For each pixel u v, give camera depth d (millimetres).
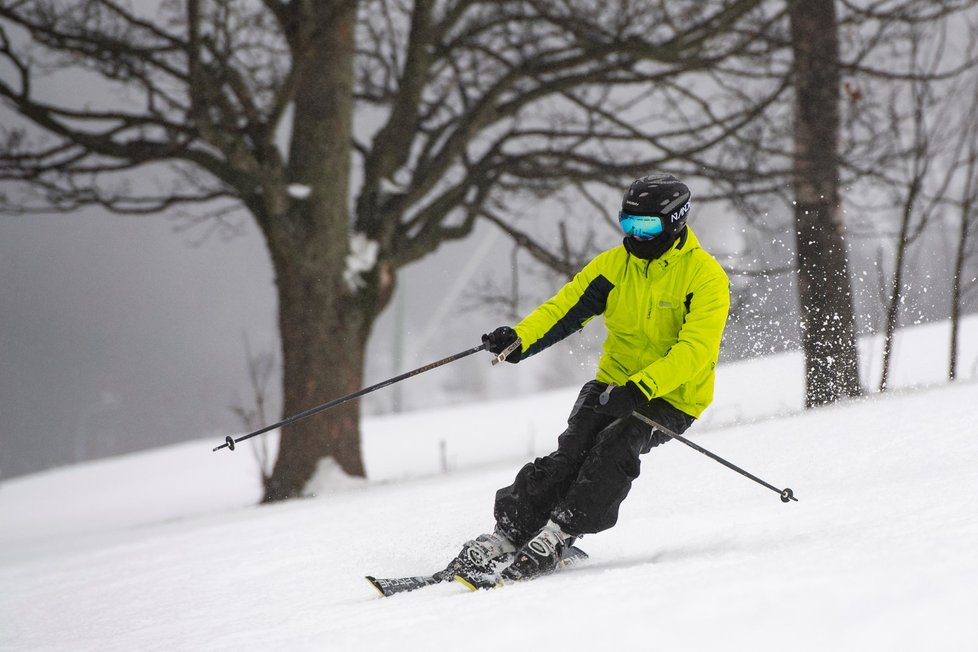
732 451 27453
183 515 62781
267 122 48000
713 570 12312
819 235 45094
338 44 51375
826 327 42688
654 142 52969
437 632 11102
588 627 10094
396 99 55094
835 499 18266
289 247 50250
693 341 15539
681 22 52000
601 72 52156
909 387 39531
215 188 53562
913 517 14430
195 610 18344
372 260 52562
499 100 54281
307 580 19375
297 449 50344
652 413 16312
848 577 10297
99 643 16750
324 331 50719
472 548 16016
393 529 24031
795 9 50562
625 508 22266
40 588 26438
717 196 50250
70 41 48469
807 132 49031
